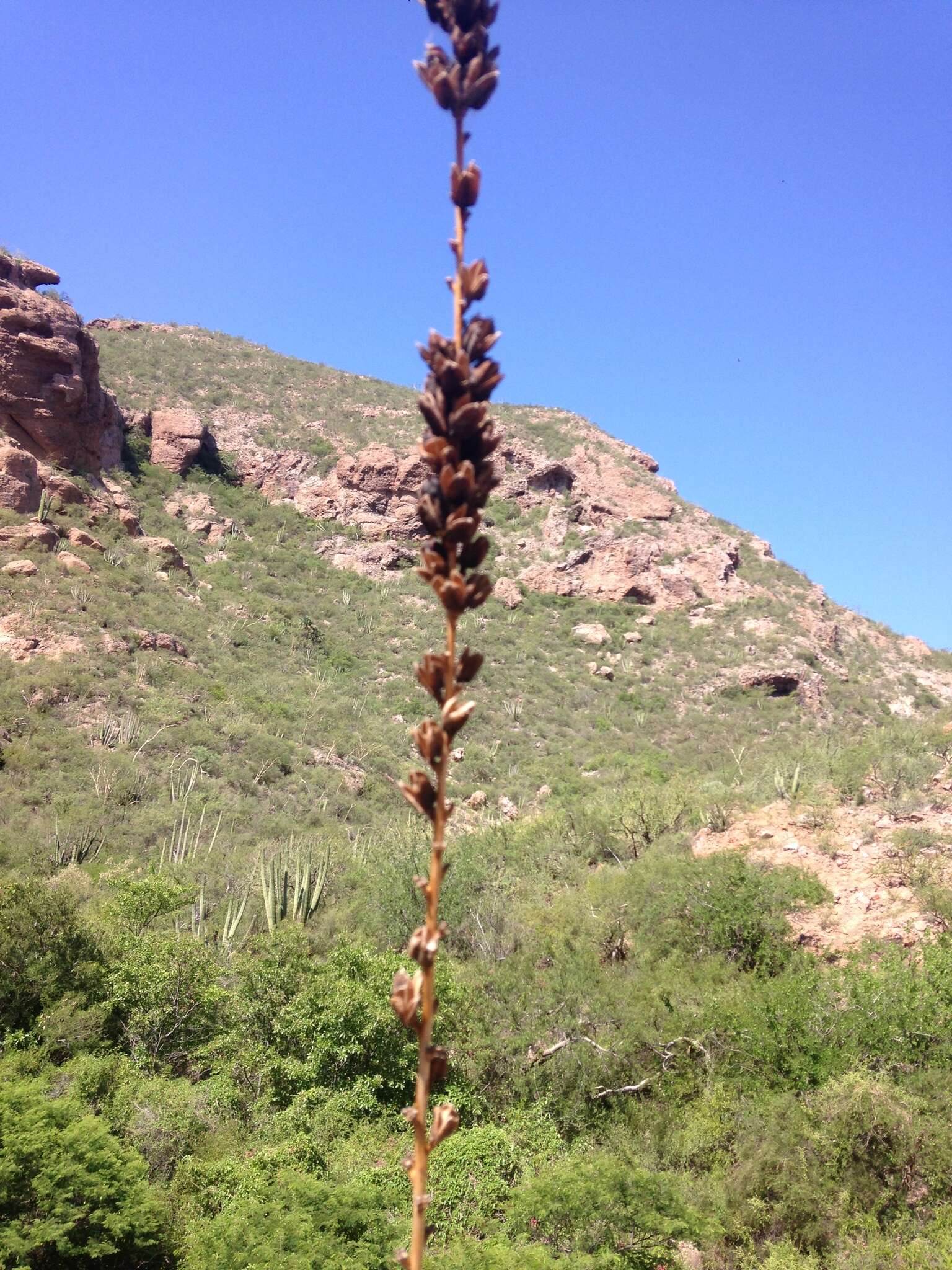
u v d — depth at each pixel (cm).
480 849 2327
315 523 7319
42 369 5028
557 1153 1098
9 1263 833
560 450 8844
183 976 1548
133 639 4209
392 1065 1341
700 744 5109
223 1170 1056
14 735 3209
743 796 2225
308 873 2197
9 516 4450
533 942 1641
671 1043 1298
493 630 6525
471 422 179
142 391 8006
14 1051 1323
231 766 3538
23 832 2616
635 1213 894
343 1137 1186
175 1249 956
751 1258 926
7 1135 930
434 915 177
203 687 4184
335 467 7856
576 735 5225
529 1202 924
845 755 2233
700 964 1505
